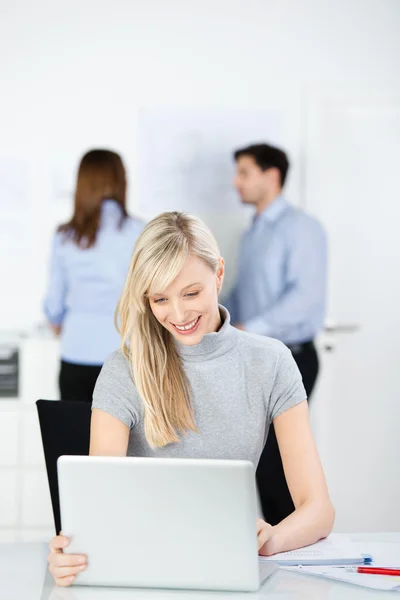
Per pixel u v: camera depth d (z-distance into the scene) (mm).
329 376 5020
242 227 4906
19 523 4566
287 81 4914
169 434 2211
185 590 1768
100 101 4852
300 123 4938
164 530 1748
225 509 1723
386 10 4930
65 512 1774
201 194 4898
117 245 4453
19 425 4598
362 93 4945
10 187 4816
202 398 2268
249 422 2275
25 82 4820
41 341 4633
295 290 4727
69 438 2412
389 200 5020
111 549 1772
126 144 4863
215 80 4891
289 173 4941
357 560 1938
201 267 2107
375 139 4988
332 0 4914
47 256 4840
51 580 1844
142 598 1724
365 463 5035
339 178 4988
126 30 4844
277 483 2711
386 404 5055
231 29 4879
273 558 1963
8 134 4816
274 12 4895
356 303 5039
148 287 2092
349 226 5004
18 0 4801
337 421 5023
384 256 5039
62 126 4832
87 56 4840
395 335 5055
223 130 4898
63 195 4844
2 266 4824
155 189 4891
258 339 2355
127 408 2250
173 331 2164
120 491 1741
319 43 4918
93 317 4477
